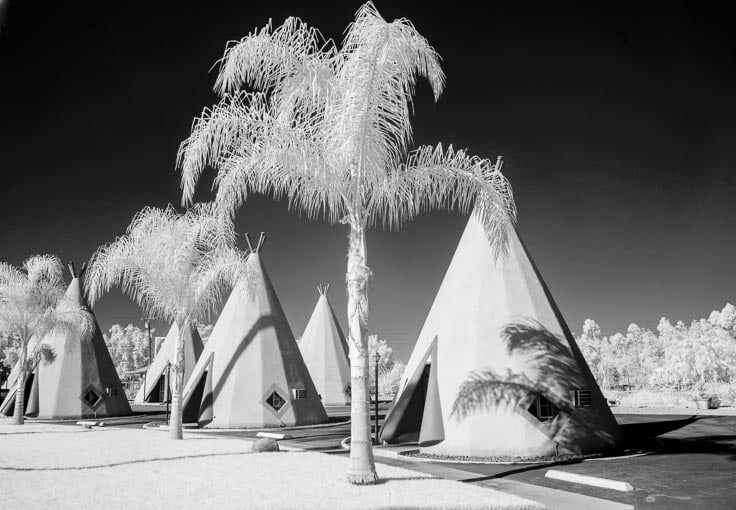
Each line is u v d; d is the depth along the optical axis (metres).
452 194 11.42
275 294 26.73
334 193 10.44
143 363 109.88
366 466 9.59
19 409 24.94
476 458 13.02
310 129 10.63
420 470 11.74
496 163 13.16
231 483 9.83
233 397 23.56
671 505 8.28
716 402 28.50
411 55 10.14
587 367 14.84
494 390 13.74
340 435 20.36
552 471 10.79
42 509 7.93
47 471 11.45
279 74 10.50
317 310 42.72
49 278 25.89
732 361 53.28
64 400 28.52
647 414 25.47
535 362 13.91
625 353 113.44
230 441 17.34
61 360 29.30
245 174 11.05
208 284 18.73
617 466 11.72
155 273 18.19
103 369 30.12
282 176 10.49
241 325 25.25
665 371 54.16
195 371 26.06
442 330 15.80
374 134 10.29
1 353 55.44
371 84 9.88
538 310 14.80
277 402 24.16
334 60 10.66
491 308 14.91
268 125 10.37
